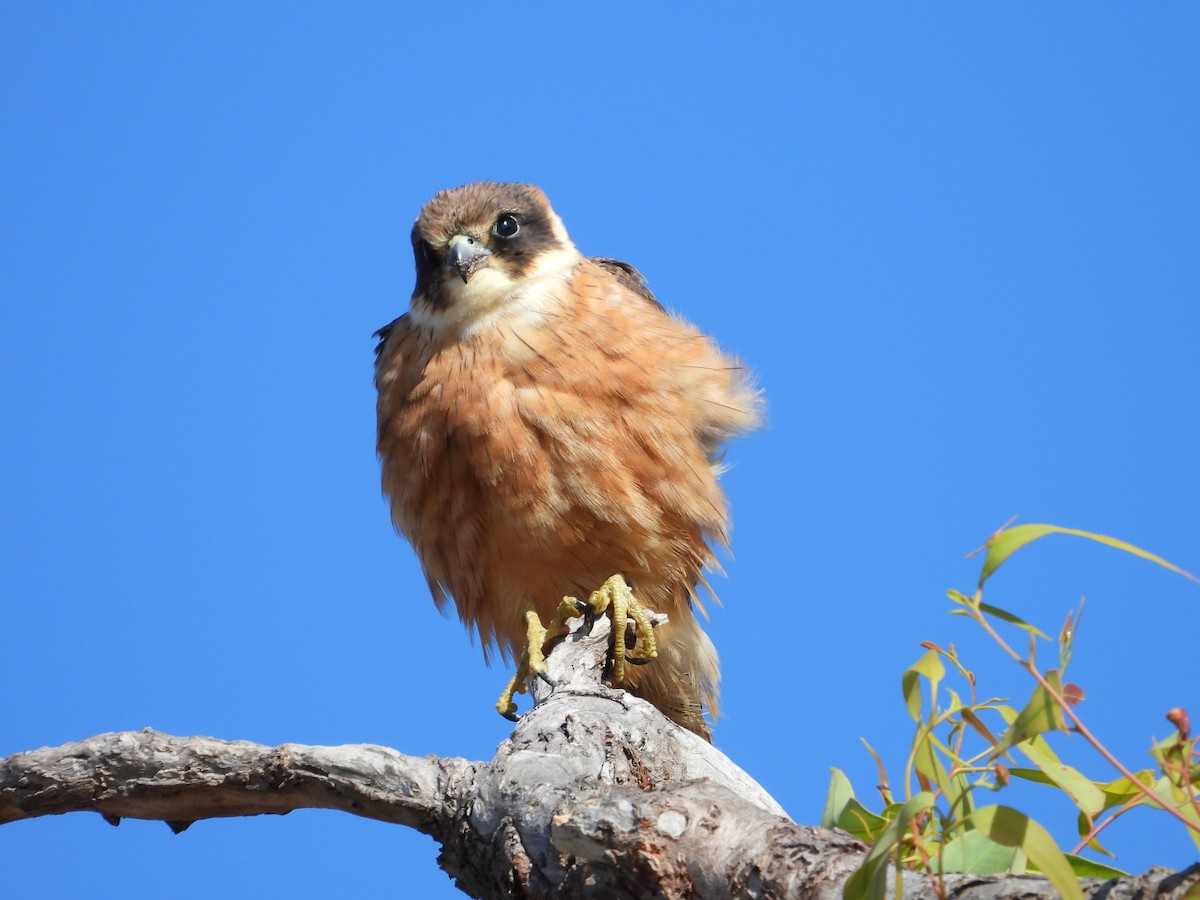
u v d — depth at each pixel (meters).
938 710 4.97
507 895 5.83
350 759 6.73
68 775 7.27
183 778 7.09
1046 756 5.02
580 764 6.46
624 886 5.19
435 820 6.50
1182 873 3.91
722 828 5.04
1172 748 4.64
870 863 4.32
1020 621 4.52
